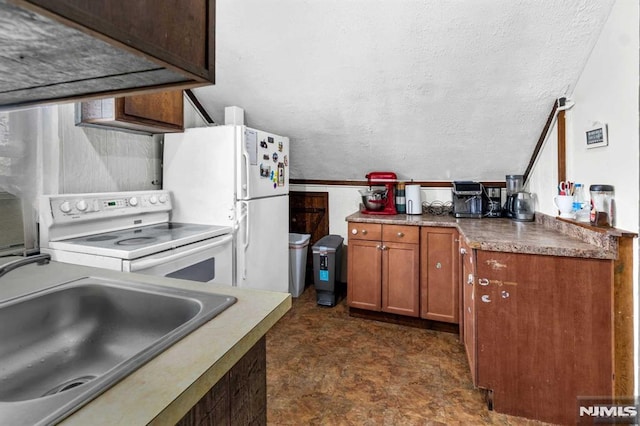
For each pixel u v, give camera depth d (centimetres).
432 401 180
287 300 89
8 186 166
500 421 165
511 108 231
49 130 185
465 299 219
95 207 195
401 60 217
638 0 138
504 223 248
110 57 56
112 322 100
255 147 259
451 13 185
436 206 319
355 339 251
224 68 253
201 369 57
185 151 253
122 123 203
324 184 364
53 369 90
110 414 46
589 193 180
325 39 214
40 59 57
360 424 162
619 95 152
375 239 281
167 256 174
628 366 149
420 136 275
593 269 153
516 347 167
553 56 191
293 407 174
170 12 57
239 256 240
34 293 93
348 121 279
